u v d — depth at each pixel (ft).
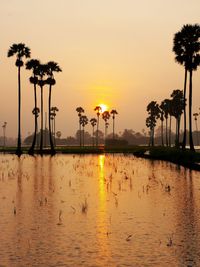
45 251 48.78
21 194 96.02
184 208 76.28
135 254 47.60
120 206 78.84
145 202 83.61
